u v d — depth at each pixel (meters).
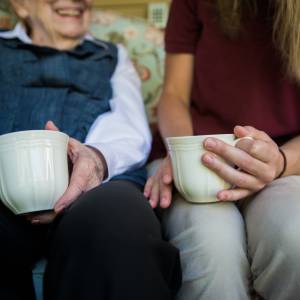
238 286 0.64
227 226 0.69
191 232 0.69
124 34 1.43
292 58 0.83
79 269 0.51
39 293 0.72
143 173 0.97
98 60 1.14
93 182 0.75
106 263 0.51
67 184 0.67
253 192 0.72
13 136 0.61
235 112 0.97
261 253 0.65
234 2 0.92
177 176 0.70
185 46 1.10
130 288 0.49
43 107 1.00
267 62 0.93
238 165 0.67
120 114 1.05
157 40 1.43
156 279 0.52
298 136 0.87
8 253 0.66
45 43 1.13
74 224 0.56
